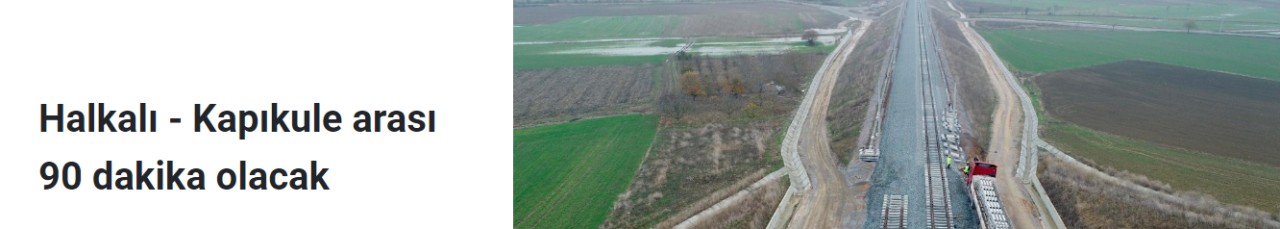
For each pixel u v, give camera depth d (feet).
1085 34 425.69
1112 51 360.48
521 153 190.60
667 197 152.66
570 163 180.14
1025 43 388.37
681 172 168.86
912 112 208.85
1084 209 136.56
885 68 285.02
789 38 425.28
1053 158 172.96
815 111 233.76
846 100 239.30
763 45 398.01
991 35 423.64
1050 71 302.25
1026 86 269.03
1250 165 169.89
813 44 396.78
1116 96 250.16
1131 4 616.80
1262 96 254.06
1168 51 360.48
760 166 169.89
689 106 237.86
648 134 206.80
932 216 131.85
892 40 371.97
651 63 345.10
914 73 274.36
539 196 156.97
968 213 133.59
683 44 413.18
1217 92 260.01
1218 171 164.96
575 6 647.15
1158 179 158.61
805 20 522.88
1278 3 611.47
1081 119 215.72
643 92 277.23
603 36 462.19
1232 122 214.28
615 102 260.83
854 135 188.75
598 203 151.12
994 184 138.62
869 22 509.35
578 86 296.10
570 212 146.61
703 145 191.83
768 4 639.35
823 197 145.38
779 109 232.73
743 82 270.05
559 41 444.14
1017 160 168.96
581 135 207.82
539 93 285.43
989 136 192.13
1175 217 128.98
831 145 186.91
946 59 311.06
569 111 247.50
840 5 633.20
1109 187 146.82
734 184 157.28
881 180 151.94
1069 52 357.00
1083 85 269.23
